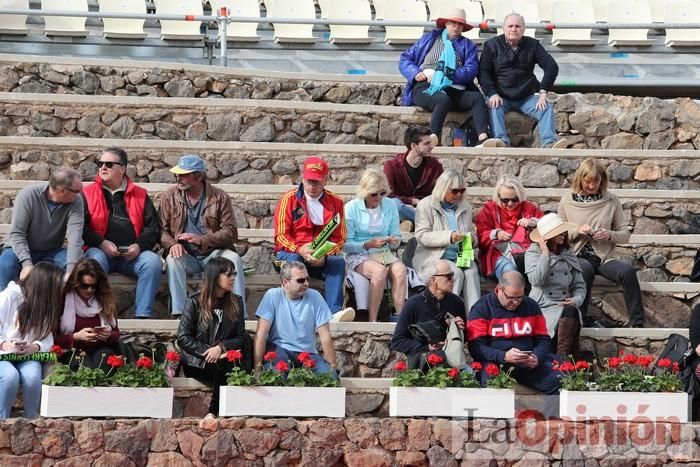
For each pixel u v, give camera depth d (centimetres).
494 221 3244
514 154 3719
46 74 3869
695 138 4003
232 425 2530
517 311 2841
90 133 3738
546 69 3912
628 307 3186
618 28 4425
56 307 2647
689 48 4756
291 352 2784
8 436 2436
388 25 4272
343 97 4028
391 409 2642
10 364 2578
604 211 3281
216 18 4203
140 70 3916
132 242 3073
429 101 3834
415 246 3216
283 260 3102
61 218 2980
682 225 3609
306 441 2550
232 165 3638
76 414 2498
